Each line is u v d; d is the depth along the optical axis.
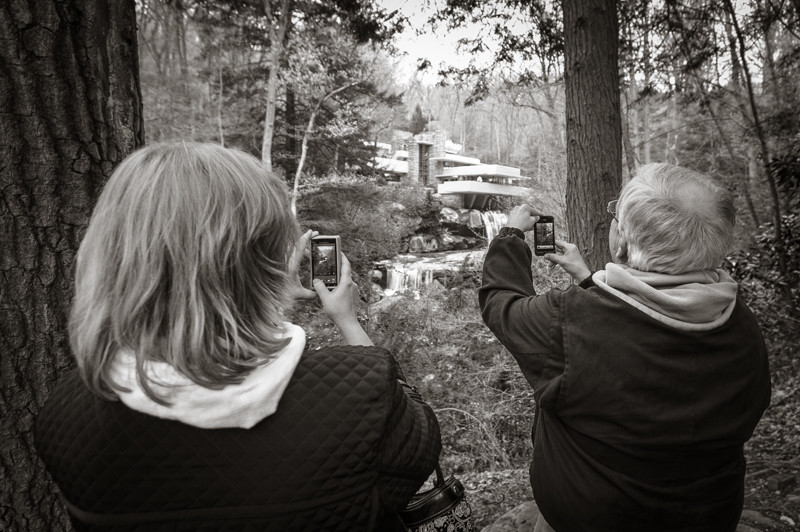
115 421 0.71
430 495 0.94
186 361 0.68
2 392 1.26
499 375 6.57
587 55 4.63
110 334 0.71
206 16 6.73
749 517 3.09
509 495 4.05
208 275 0.71
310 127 20.25
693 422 1.03
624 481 1.09
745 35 8.79
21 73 1.26
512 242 1.38
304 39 17.64
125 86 1.47
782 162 7.50
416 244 30.77
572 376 1.09
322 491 0.71
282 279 0.82
